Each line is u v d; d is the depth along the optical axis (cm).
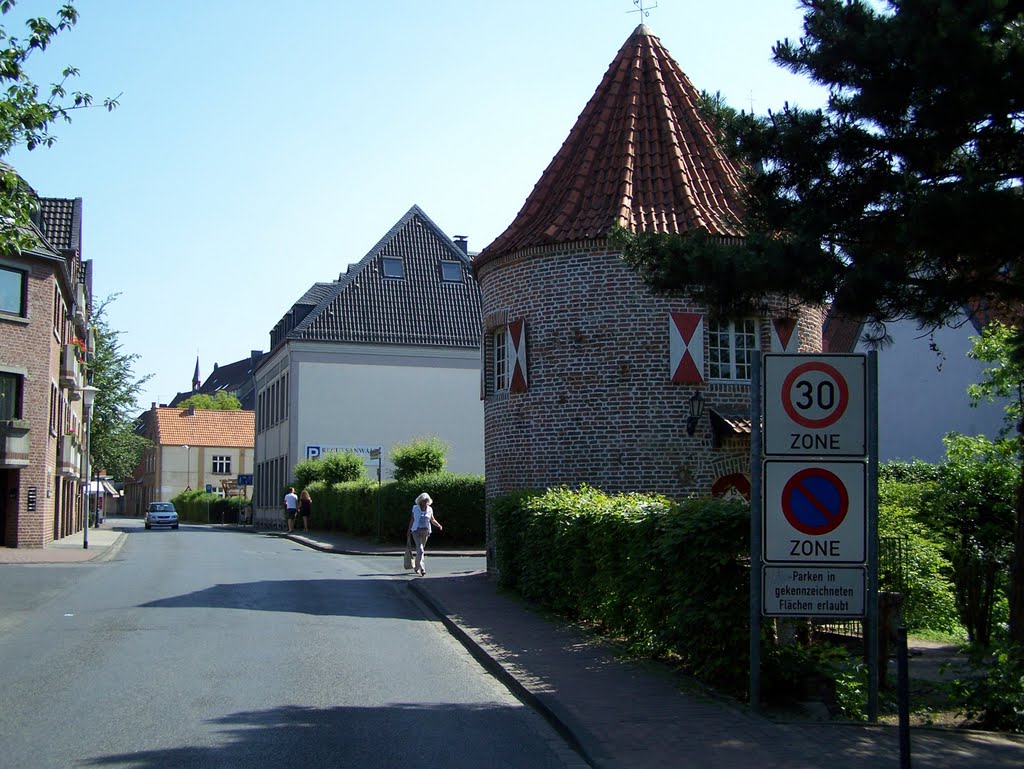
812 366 895
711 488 1956
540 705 916
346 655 1220
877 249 967
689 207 1992
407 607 1748
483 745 791
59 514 4091
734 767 704
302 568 2567
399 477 3631
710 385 1973
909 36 903
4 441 3198
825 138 996
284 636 1362
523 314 2062
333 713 899
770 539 885
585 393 1983
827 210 989
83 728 830
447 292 5256
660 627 1088
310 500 4703
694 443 1955
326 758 743
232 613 1600
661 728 815
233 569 2509
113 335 5481
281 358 5341
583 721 836
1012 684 893
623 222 1950
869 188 991
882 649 1091
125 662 1147
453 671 1134
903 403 2966
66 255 3709
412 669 1138
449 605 1655
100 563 2700
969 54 870
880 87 949
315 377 4941
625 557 1194
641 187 2067
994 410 2705
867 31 948
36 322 3322
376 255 5272
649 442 1948
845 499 887
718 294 1002
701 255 989
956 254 913
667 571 1055
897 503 1534
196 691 987
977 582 1523
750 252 977
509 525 1848
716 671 977
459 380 5094
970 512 1617
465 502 3431
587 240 1984
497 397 2139
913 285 945
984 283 957
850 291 925
